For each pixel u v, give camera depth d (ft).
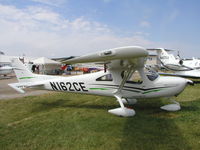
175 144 9.10
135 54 9.98
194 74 39.55
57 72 81.00
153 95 15.06
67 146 9.30
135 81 15.16
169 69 46.52
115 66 14.44
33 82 18.63
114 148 8.91
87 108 17.39
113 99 21.48
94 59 10.33
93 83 16.24
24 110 17.03
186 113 14.28
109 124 12.32
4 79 54.65
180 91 14.90
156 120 12.86
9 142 9.98
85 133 10.88
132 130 11.10
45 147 9.28
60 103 19.97
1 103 20.03
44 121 13.39
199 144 9.03
